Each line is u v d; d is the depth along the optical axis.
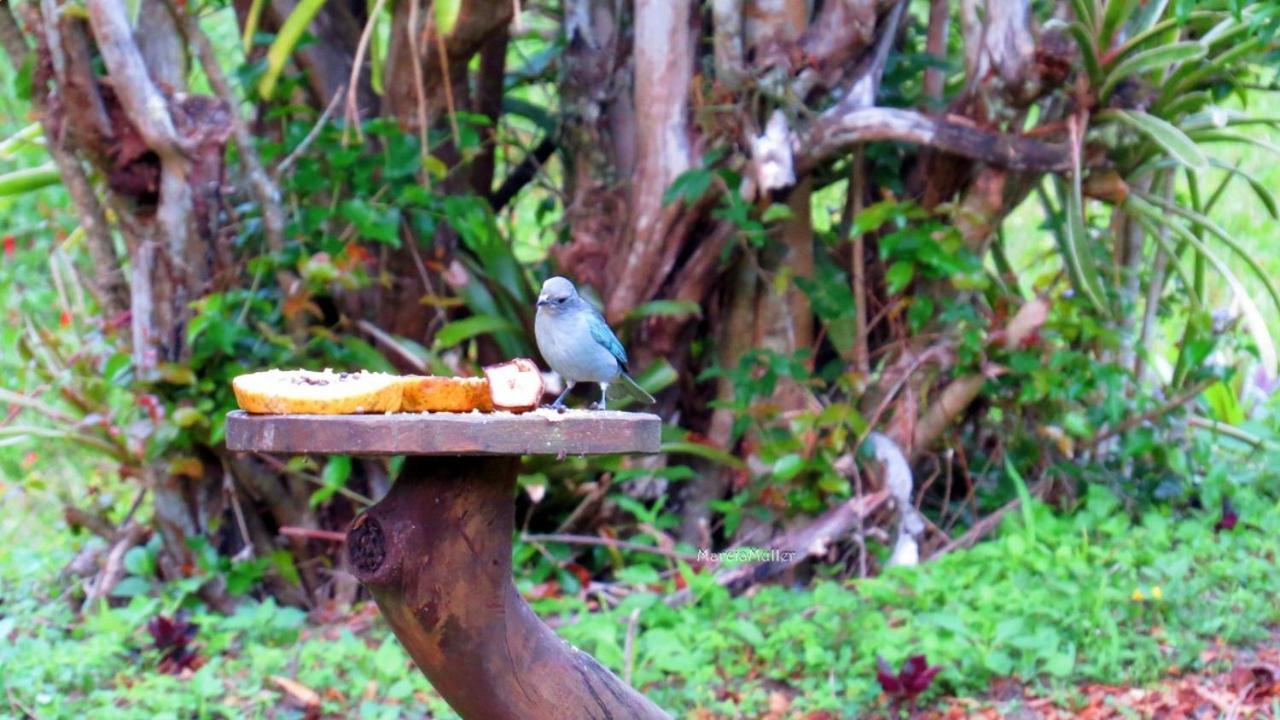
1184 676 7.47
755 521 9.48
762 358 9.43
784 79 8.66
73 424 9.08
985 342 9.30
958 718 7.16
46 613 8.88
